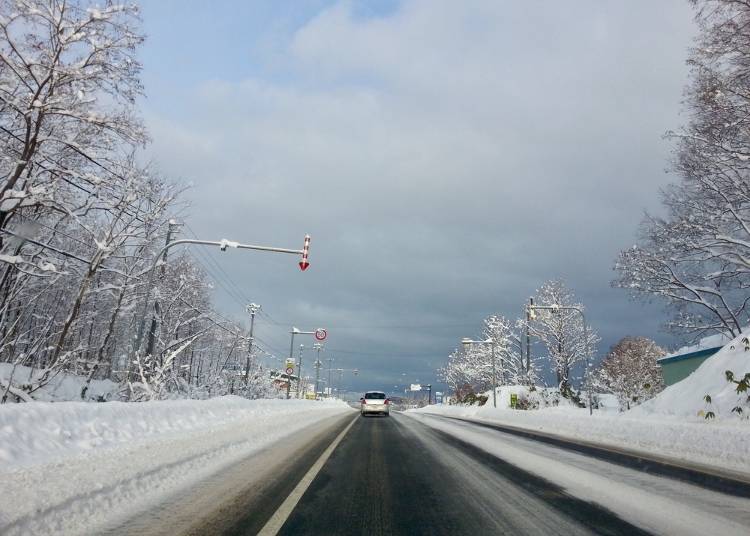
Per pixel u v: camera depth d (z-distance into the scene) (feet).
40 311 67.92
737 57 60.80
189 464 24.34
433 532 15.72
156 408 36.42
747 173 76.38
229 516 16.28
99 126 45.75
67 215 49.65
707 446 36.24
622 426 50.42
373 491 21.97
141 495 17.74
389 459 32.81
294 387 301.84
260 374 161.68
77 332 76.59
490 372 202.39
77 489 16.85
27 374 53.88
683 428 40.91
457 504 19.60
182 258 105.09
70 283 70.49
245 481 22.11
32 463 19.20
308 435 47.44
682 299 88.02
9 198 41.50
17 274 48.93
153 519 15.21
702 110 69.31
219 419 46.32
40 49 41.45
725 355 60.39
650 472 28.12
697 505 19.51
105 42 42.42
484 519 17.33
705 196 82.23
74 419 25.62
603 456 35.76
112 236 53.47
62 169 45.75
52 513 14.35
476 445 43.14
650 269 87.97
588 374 90.84
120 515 15.30
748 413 46.44
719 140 72.49
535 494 21.57
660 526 16.43
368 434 52.95
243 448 32.86
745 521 17.10
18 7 39.50
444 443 44.55
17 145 46.44
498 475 26.76
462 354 246.06
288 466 27.66
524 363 184.55
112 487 17.84
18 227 46.19
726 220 80.59
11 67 40.68
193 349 116.06
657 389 124.57
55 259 53.98
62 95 42.45
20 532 12.79
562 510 18.63
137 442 27.35
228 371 124.98
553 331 163.94
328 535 15.15
